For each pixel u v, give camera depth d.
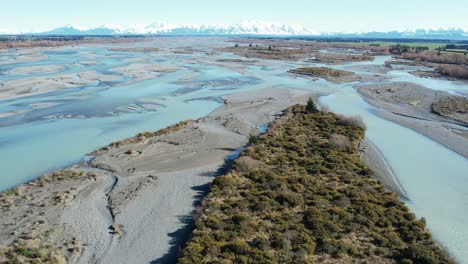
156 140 46.06
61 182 34.59
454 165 40.38
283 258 22.70
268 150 42.03
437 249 24.08
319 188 32.41
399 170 38.72
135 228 26.98
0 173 38.06
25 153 43.38
